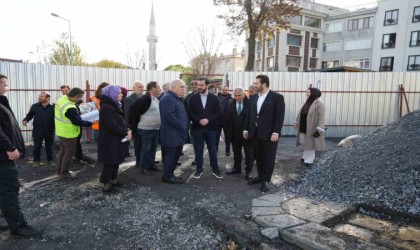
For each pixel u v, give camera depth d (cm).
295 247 323
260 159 532
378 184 468
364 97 1213
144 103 576
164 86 751
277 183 544
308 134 665
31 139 1009
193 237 362
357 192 463
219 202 453
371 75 1208
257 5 2025
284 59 4472
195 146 576
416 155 497
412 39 3831
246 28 2150
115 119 468
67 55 3503
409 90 1215
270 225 359
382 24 4088
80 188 519
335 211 402
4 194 344
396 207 406
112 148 477
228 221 382
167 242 351
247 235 347
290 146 972
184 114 537
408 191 430
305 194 481
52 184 544
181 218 406
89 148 889
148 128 587
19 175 607
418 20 3769
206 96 561
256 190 508
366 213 415
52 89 1023
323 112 657
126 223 392
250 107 526
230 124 609
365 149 596
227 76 1172
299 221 368
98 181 561
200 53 2683
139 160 654
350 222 386
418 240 334
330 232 334
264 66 4769
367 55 4284
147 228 380
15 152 334
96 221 397
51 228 377
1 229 373
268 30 2159
